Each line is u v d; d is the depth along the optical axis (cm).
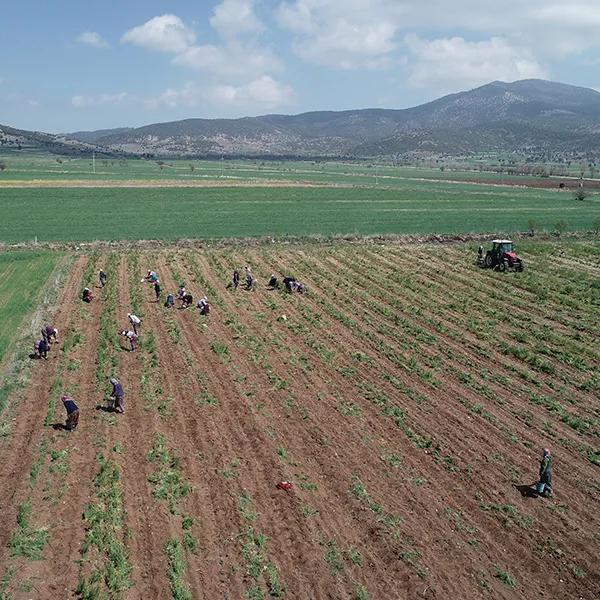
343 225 8550
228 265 5984
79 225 8244
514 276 5603
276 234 7681
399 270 5819
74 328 3950
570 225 8819
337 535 1983
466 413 2864
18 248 6575
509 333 4041
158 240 7119
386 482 2289
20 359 3362
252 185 15025
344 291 5053
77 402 2891
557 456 2498
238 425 2711
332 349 3681
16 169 19538
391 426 2723
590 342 3884
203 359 3500
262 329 4044
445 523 2061
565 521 2089
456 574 1828
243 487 2231
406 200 12094
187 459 2416
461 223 8912
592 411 2917
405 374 3316
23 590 1673
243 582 1759
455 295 4972
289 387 3123
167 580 1745
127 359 3456
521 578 1827
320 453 2483
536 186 16625
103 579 1728
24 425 2647
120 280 5297
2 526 1953
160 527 1980
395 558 1881
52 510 2042
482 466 2409
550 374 3362
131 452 2453
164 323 4144
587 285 5281
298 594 1722
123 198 11600
